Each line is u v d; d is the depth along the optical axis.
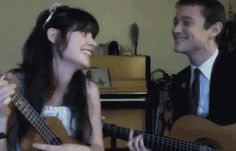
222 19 1.92
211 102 1.92
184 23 1.90
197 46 1.90
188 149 1.91
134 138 1.95
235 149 1.89
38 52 1.63
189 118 1.97
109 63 4.48
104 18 4.75
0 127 1.44
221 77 1.90
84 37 1.59
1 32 4.53
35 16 4.59
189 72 2.02
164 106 3.83
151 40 4.88
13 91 1.41
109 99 4.21
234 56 1.94
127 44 4.82
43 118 1.61
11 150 1.56
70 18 1.58
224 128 1.90
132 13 4.81
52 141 1.58
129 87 4.45
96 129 1.75
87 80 1.75
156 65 4.91
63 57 1.59
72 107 1.67
